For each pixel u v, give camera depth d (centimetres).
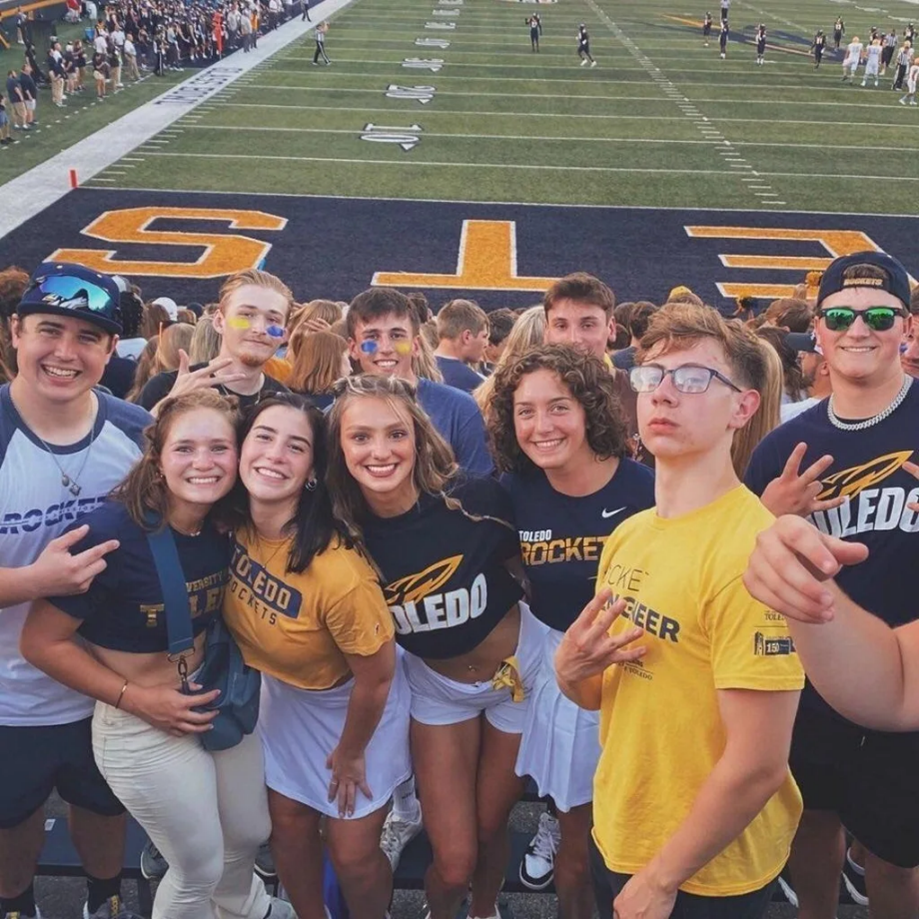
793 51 3578
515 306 1413
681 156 2170
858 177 2052
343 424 279
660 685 228
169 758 288
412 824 362
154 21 3039
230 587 293
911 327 390
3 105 2123
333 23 3906
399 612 303
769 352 346
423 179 1972
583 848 313
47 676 299
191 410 274
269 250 1596
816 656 175
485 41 3559
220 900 324
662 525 230
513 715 321
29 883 329
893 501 299
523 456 307
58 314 283
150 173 1956
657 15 4397
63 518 301
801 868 317
